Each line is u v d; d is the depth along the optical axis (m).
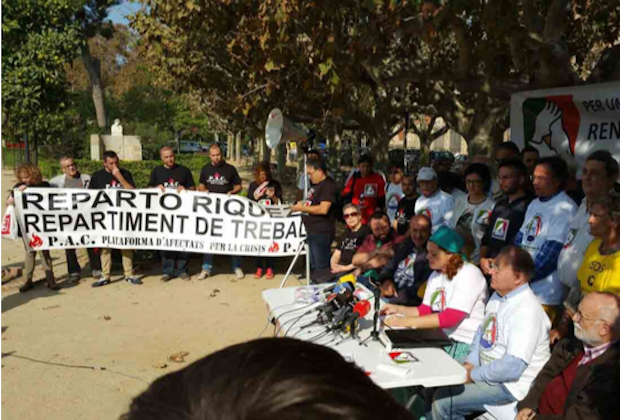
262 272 8.32
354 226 6.09
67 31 9.22
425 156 24.70
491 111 9.08
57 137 13.05
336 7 6.26
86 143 25.70
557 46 5.71
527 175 4.57
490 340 3.38
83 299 6.97
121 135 21.94
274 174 29.11
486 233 4.73
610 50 6.00
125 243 7.54
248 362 0.43
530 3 5.74
